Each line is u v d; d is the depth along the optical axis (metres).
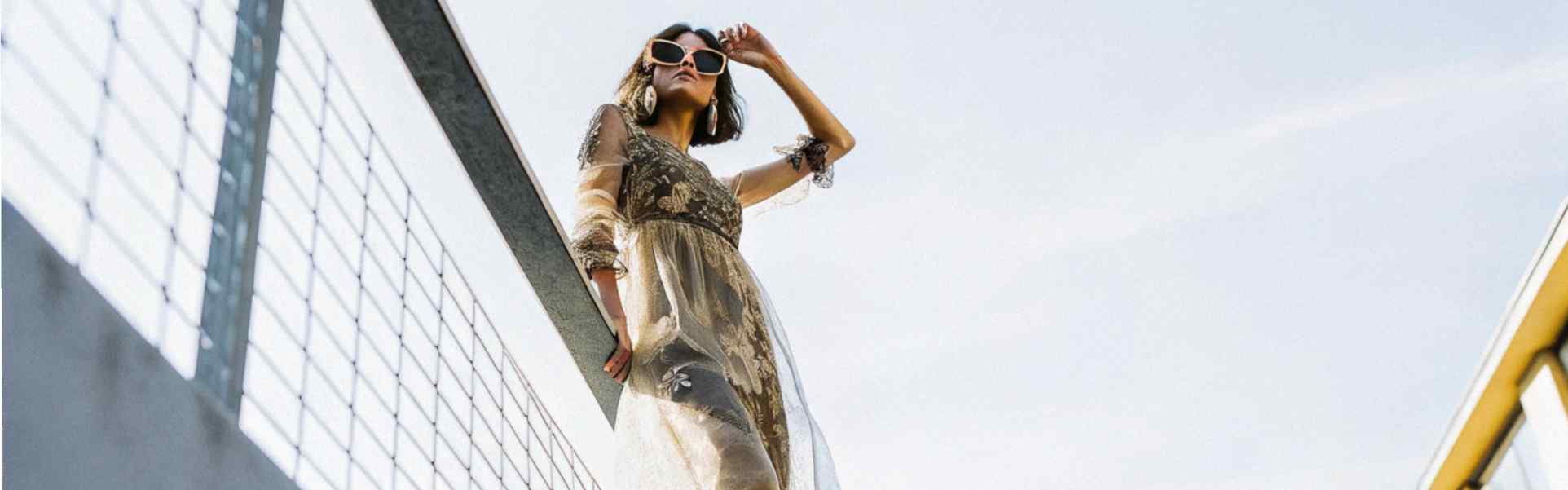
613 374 2.93
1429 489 8.41
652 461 2.85
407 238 2.26
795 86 4.04
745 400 3.02
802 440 3.16
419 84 2.13
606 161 3.13
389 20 2.01
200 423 1.58
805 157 4.06
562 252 2.51
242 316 1.74
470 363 2.49
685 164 3.28
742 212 3.42
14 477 1.28
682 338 2.96
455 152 2.28
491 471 2.53
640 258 3.13
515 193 2.35
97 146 1.55
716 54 3.58
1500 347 6.93
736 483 2.72
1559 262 6.11
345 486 1.95
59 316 1.38
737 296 3.17
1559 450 6.57
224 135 1.79
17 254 1.34
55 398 1.35
